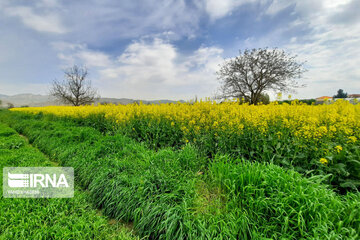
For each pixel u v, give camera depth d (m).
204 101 6.77
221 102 7.82
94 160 3.54
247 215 1.81
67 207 2.30
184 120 4.55
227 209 1.94
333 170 2.37
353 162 2.33
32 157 4.23
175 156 3.16
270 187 1.96
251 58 15.94
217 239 1.63
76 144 4.71
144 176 2.60
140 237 2.07
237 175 2.25
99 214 2.51
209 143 3.57
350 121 3.30
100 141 4.26
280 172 2.19
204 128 3.96
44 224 1.96
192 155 3.12
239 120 3.57
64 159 4.04
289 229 1.68
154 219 2.06
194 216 1.92
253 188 2.00
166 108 6.02
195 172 2.81
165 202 2.16
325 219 1.61
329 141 2.81
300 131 2.86
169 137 4.51
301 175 2.30
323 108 5.17
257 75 15.73
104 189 2.68
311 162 2.56
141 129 4.88
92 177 3.07
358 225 1.60
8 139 6.09
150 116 5.51
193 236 1.72
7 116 14.73
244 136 3.27
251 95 16.38
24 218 2.05
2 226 1.90
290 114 4.07
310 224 1.63
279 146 2.79
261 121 3.35
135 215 2.16
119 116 5.43
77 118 8.53
